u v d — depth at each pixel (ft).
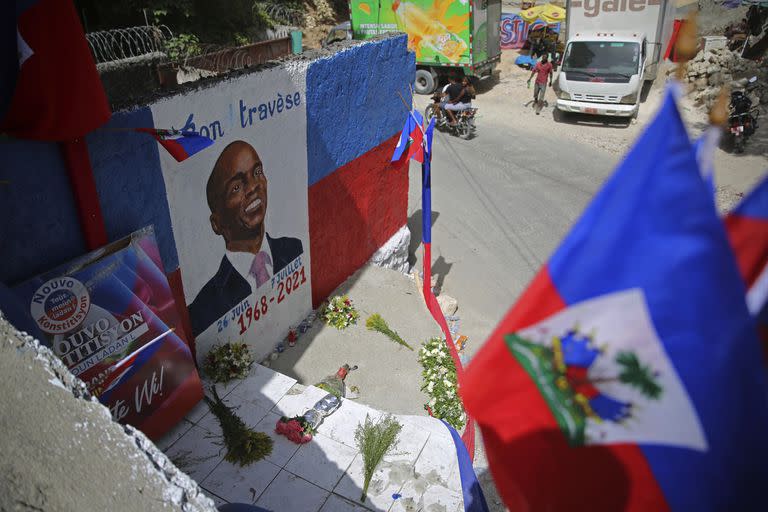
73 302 16.76
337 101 27.53
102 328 17.65
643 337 6.97
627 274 6.88
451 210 43.73
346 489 18.98
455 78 65.92
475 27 63.10
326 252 30.04
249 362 23.40
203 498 8.16
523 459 7.84
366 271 33.65
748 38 64.69
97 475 7.89
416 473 19.53
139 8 48.93
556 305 7.32
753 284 7.15
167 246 20.27
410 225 41.83
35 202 15.72
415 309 31.63
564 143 55.21
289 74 24.08
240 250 23.90
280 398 22.17
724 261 6.44
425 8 63.05
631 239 6.79
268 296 26.40
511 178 48.34
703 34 69.62
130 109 17.69
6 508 7.43
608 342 7.15
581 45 57.88
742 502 6.87
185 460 19.53
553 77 74.08
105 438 8.30
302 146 26.00
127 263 18.10
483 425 8.07
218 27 55.62
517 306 7.64
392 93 31.94
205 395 21.89
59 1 12.98
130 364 18.63
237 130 22.17
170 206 19.99
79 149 16.14
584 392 7.40
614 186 6.82
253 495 18.62
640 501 7.37
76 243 17.07
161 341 19.53
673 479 7.15
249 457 19.67
